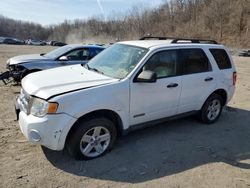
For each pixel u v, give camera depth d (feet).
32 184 11.68
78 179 12.23
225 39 224.94
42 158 13.76
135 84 14.74
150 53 15.60
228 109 24.16
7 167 12.79
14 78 28.58
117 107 14.16
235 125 20.13
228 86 20.21
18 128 17.29
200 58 18.33
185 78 17.16
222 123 20.40
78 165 13.34
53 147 12.71
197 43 18.78
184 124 19.58
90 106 13.08
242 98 28.78
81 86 13.43
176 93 16.81
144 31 297.12
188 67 17.51
